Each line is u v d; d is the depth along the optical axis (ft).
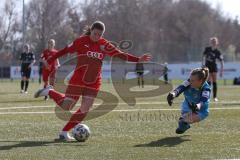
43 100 150.71
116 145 68.03
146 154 61.46
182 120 75.77
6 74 422.82
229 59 446.19
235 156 60.03
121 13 544.21
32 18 524.52
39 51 504.84
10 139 73.46
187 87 74.28
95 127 86.12
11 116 103.35
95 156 60.39
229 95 180.96
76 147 66.59
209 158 58.90
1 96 171.73
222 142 70.08
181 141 71.20
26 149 65.10
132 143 69.56
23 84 197.77
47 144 69.05
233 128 84.33
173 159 58.44
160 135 76.79
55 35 509.35
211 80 150.92
